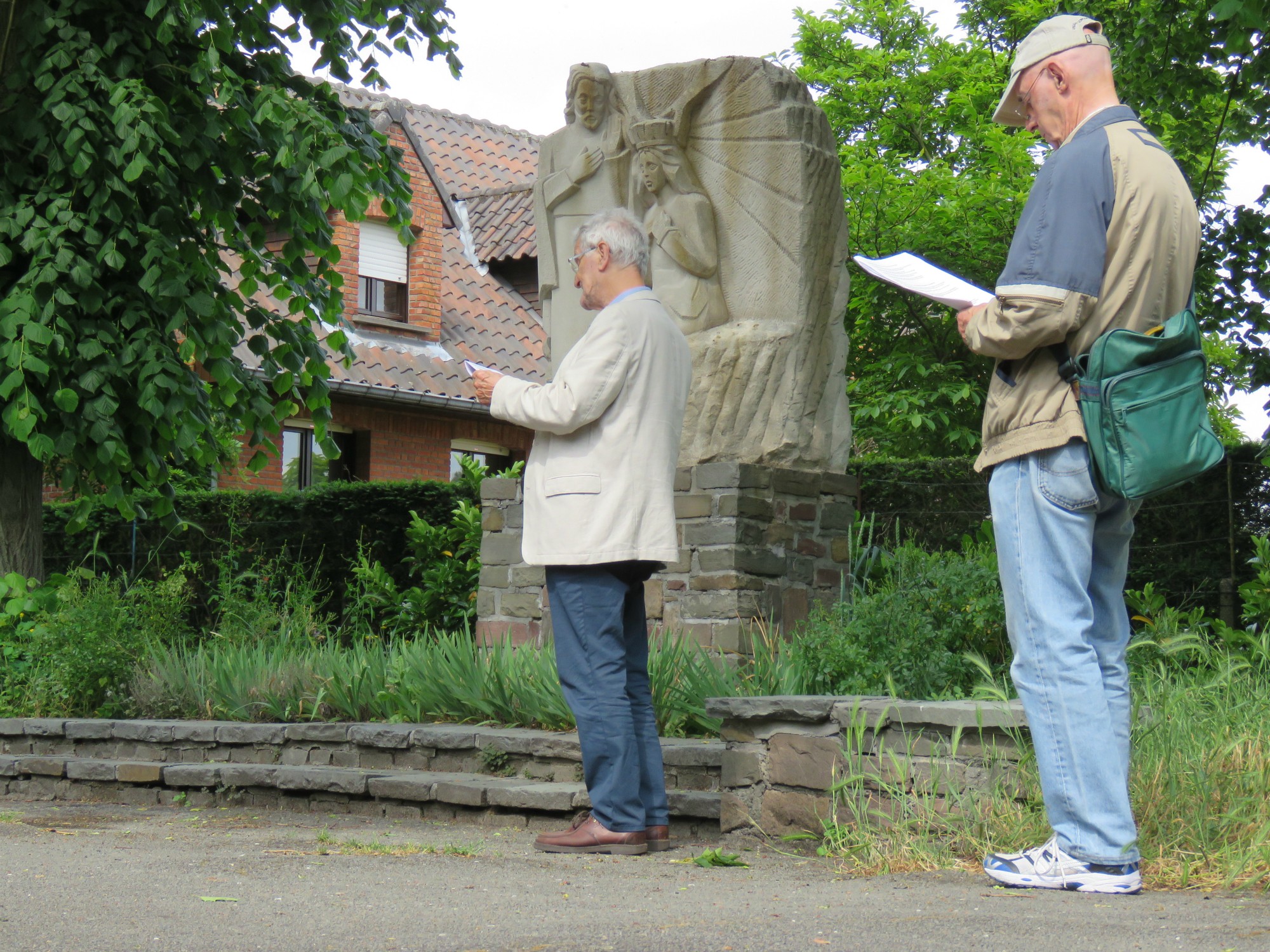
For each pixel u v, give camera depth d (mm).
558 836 4289
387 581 11195
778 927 2770
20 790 6793
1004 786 3949
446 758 5746
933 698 5246
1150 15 9719
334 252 10461
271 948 2670
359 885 3496
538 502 4281
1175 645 4914
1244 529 9094
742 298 7797
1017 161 15781
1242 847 3469
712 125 7875
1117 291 3320
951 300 3516
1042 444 3357
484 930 2834
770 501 7391
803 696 4723
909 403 15969
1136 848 3311
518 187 21906
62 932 2848
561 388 4188
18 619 8680
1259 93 10016
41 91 8688
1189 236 3381
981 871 3621
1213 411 16109
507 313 20547
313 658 7375
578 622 4246
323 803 5750
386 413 18062
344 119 10430
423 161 19141
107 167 8625
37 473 9359
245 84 9641
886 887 3416
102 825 5227
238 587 10164
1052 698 3352
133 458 9039
